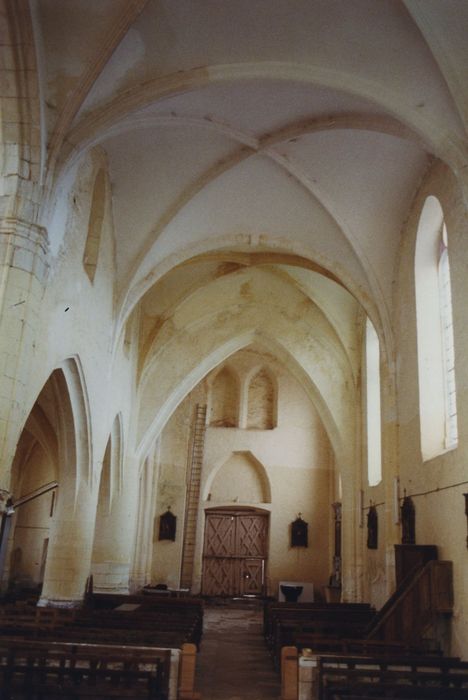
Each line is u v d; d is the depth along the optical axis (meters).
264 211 17.56
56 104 11.35
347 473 23.00
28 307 10.54
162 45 11.42
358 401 22.89
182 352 24.89
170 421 31.53
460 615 11.03
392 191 15.48
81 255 13.81
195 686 11.74
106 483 22.88
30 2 10.43
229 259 21.17
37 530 27.83
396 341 16.53
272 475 31.11
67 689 7.71
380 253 16.73
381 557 17.91
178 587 29.31
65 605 15.50
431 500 12.96
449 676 8.20
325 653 10.12
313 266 20.16
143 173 16.14
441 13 9.62
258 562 30.78
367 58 10.97
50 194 11.18
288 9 10.72
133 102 11.88
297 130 14.41
